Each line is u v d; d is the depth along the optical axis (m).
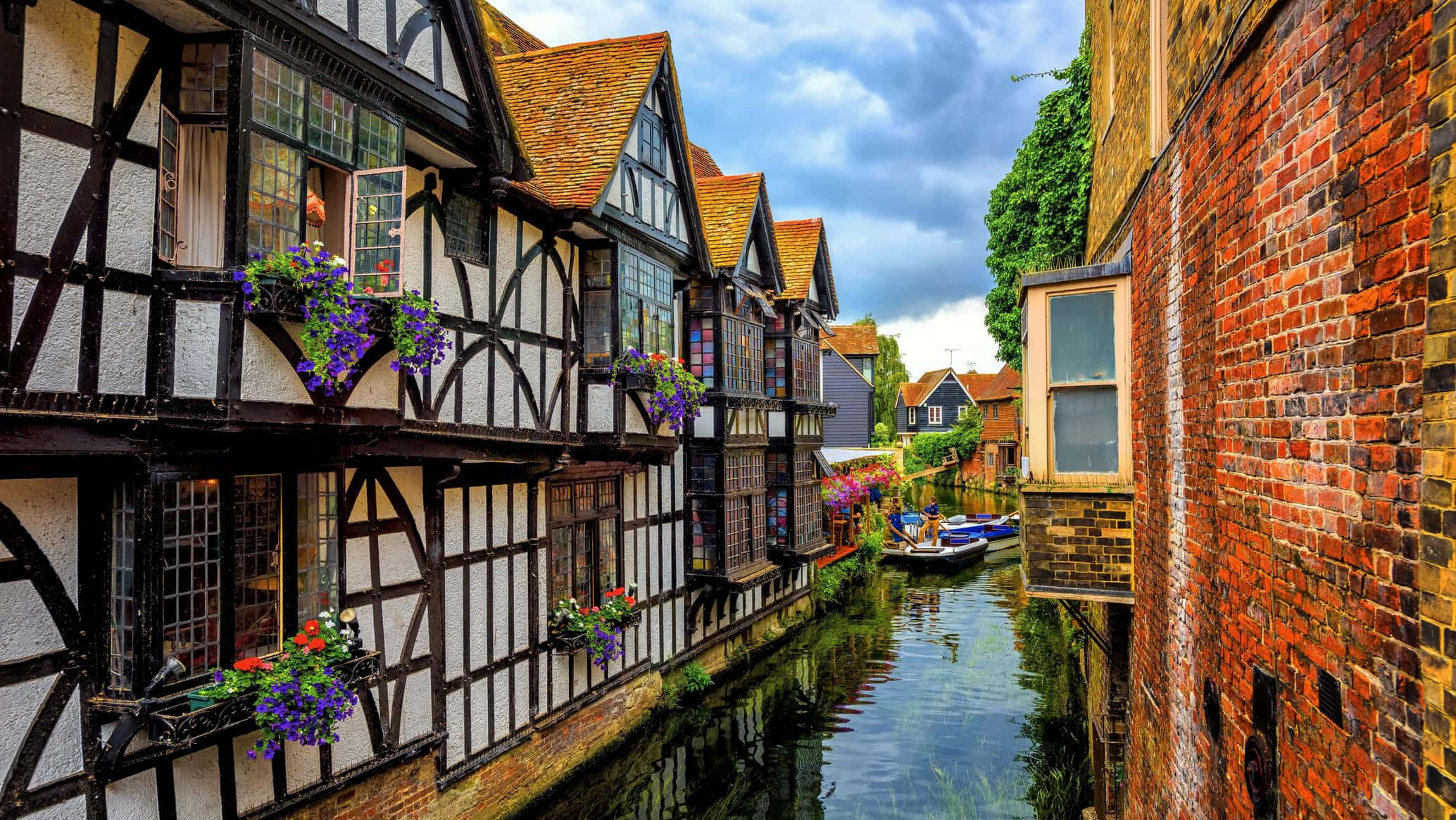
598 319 9.77
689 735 11.25
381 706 6.79
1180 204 4.22
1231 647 3.29
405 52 6.32
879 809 8.94
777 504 16.50
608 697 10.41
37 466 4.43
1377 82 2.06
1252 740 2.98
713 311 13.33
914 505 36.78
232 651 5.18
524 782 8.71
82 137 4.41
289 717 5.19
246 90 4.88
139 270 4.70
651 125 10.58
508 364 8.27
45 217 4.23
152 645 4.68
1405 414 1.92
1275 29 2.78
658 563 12.04
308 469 5.79
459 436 7.41
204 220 5.20
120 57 4.62
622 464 10.99
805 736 11.16
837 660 14.74
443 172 7.45
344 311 5.12
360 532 6.68
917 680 13.42
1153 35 4.85
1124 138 6.35
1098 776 8.08
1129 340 6.11
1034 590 6.20
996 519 29.91
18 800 4.34
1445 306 1.72
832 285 18.16
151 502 4.71
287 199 5.20
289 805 5.88
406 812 7.07
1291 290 2.64
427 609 7.40
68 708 4.57
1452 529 1.69
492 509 8.38
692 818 8.89
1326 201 2.37
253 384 4.89
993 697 12.45
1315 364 2.45
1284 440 2.70
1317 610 2.43
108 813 4.71
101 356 4.49
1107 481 6.22
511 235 8.41
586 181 8.98
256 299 4.79
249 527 5.49
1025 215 16.22
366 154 5.93
